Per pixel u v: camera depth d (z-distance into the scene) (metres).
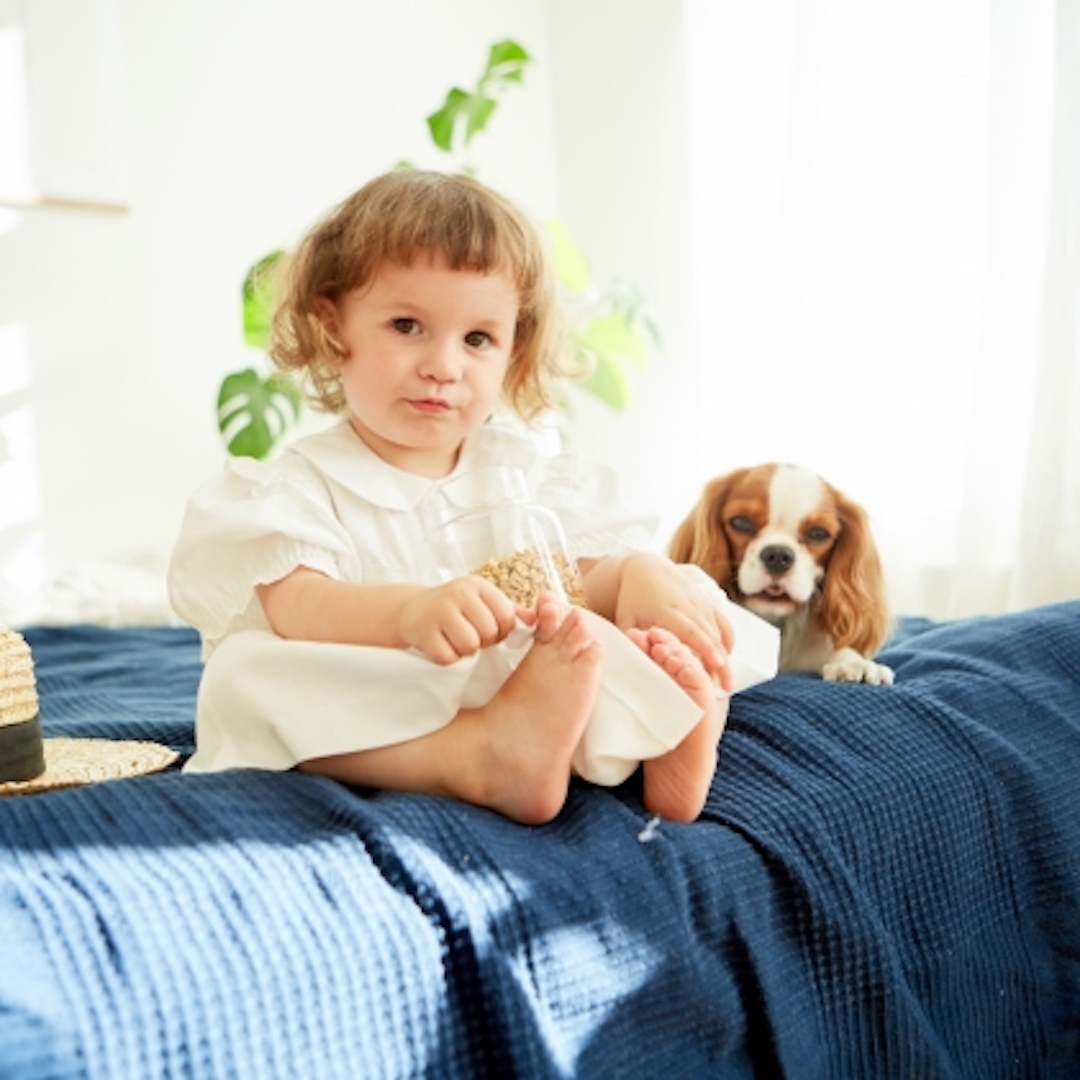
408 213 1.07
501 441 1.24
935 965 0.95
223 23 2.79
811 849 0.90
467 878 0.73
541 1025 0.68
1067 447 2.22
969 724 1.08
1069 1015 1.02
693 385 3.04
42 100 2.51
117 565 2.45
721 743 1.02
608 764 0.88
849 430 2.67
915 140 2.56
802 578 1.29
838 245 2.66
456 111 2.87
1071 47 2.19
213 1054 0.58
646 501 3.12
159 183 2.70
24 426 2.52
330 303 1.14
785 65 2.87
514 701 0.84
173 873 0.67
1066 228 2.21
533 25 3.34
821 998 0.87
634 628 0.99
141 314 2.68
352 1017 0.64
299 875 0.69
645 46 3.13
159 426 2.72
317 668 0.90
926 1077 0.87
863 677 1.23
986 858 1.02
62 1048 0.54
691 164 3.03
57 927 0.60
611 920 0.76
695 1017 0.78
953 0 2.51
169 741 1.22
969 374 2.52
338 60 3.00
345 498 1.10
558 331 1.29
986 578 2.39
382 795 0.86
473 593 0.86
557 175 3.35
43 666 1.81
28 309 2.52
